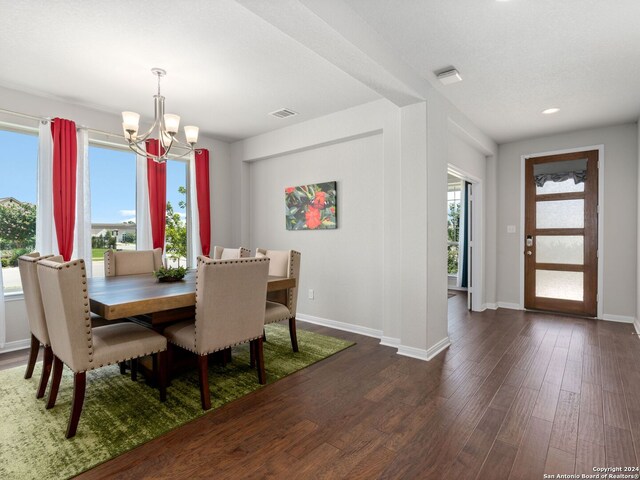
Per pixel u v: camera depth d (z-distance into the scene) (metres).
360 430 1.98
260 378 2.58
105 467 1.66
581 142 4.59
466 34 2.38
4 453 1.75
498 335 3.83
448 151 3.96
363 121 3.74
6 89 3.23
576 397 2.35
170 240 4.72
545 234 4.91
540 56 2.66
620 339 3.63
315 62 2.80
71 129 3.54
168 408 2.21
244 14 2.17
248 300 2.41
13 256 3.46
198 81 3.13
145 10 2.12
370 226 3.91
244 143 5.07
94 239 3.97
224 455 1.76
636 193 4.22
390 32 2.37
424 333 3.12
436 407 2.23
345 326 4.12
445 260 3.45
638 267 4.02
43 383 2.32
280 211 4.83
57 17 2.18
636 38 2.41
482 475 1.61
